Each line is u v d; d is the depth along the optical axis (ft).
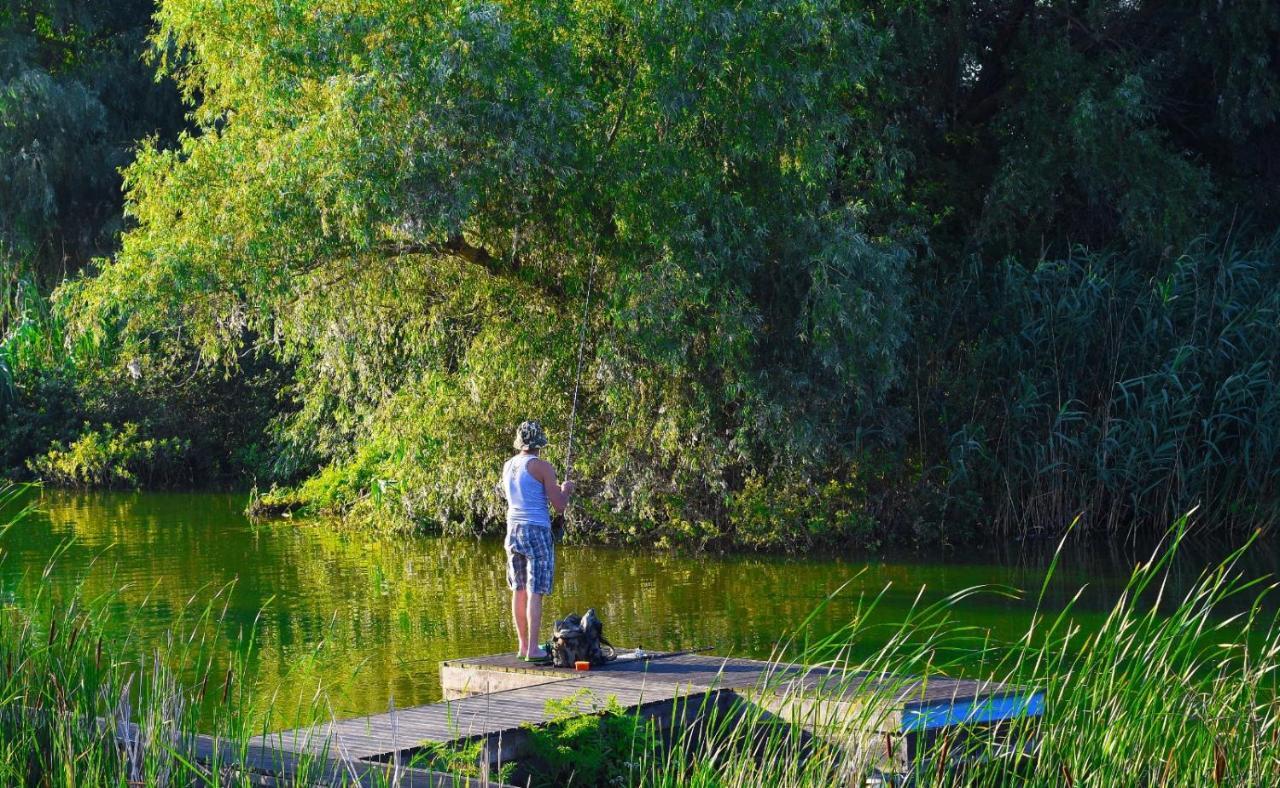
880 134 61.93
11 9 100.37
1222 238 65.62
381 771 16.63
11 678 17.02
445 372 61.00
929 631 36.73
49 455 94.07
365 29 49.14
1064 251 66.33
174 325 55.77
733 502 56.95
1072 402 59.52
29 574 50.24
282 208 49.73
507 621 39.83
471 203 48.67
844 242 52.37
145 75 99.71
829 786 16.92
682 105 51.52
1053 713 17.65
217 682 31.24
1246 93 64.54
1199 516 58.59
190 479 98.22
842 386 55.62
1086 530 58.90
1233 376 56.70
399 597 44.75
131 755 15.34
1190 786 16.38
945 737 18.49
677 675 26.81
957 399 60.03
